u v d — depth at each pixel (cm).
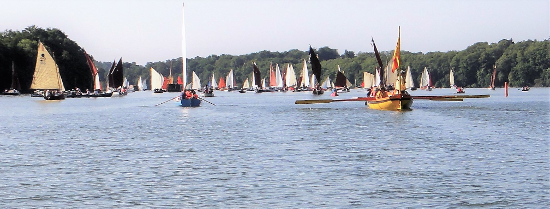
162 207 2422
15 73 16875
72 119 6831
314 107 9094
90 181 2875
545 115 7069
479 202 2442
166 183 2823
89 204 2469
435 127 5394
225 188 2711
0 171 3134
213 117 7038
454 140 4347
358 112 7519
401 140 4372
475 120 6225
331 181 2833
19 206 2441
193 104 9681
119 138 4650
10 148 4038
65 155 3697
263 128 5419
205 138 4597
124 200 2527
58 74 12788
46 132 5166
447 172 3025
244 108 9144
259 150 3850
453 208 2370
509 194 2555
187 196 2581
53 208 2414
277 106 9681
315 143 4212
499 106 9244
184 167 3228
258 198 2538
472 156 3531
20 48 17512
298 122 6081
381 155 3606
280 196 2567
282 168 3167
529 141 4262
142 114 7756
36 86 12531
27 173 3077
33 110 8825
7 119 6856
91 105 10519
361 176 2944
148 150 3906
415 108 8544
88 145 4191
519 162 3297
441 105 9531
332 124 5788
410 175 2956
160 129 5412
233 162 3372
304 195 2578
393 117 6656
